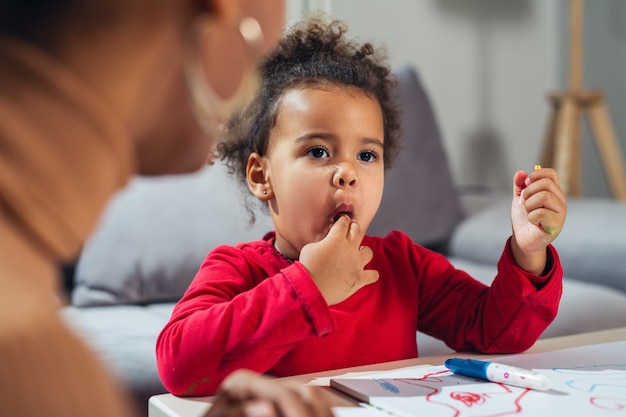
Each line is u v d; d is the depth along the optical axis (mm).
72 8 332
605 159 2799
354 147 966
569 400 700
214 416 431
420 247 1101
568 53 3209
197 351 813
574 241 1936
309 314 809
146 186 1768
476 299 1000
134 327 1397
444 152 2191
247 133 1044
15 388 277
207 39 374
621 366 831
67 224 324
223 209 1737
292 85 994
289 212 973
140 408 1185
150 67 357
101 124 332
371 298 1002
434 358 905
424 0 2797
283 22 427
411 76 2191
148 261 1645
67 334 306
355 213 956
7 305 290
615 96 3408
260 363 827
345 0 2611
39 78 319
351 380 768
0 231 305
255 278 989
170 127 391
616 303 1629
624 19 3408
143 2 345
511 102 3053
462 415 657
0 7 328
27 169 312
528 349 949
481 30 2953
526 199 916
